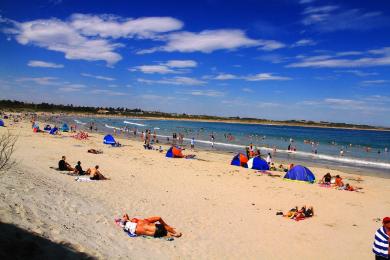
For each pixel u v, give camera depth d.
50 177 15.88
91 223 10.01
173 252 9.27
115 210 12.18
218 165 29.39
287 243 11.34
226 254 9.75
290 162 38.81
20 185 11.64
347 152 55.50
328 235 12.52
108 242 8.81
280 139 81.75
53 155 25.80
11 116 106.44
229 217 13.62
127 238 9.64
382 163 40.72
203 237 10.92
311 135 116.06
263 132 120.62
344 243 11.78
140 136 64.44
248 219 13.66
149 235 10.24
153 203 14.18
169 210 13.48
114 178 19.02
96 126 92.75
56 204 10.79
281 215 14.68
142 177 20.48
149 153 35.06
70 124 93.81
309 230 12.95
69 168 19.70
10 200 9.37
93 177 17.78
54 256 6.58
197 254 9.41
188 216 13.03
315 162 39.72
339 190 21.45
